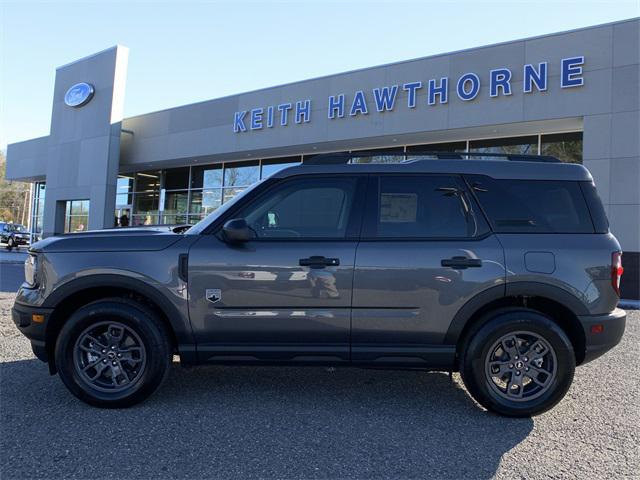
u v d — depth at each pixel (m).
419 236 4.11
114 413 4.01
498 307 4.14
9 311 8.48
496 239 4.07
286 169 4.33
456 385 4.91
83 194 22.70
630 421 4.03
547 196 4.19
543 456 3.38
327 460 3.27
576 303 3.99
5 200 87.69
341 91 15.98
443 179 4.23
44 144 27.77
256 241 4.12
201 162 21.33
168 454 3.32
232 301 4.04
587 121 12.07
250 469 3.14
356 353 4.05
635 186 11.49
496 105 13.23
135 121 22.33
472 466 3.23
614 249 4.07
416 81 14.52
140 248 4.12
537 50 12.72
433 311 4.00
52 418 3.90
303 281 4.02
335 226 4.18
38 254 4.19
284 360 4.11
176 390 4.60
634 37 11.60
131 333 4.10
